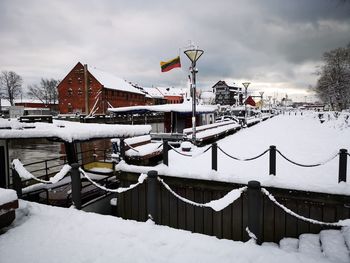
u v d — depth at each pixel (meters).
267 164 9.30
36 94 99.81
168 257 4.23
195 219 7.82
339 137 16.97
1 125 8.48
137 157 9.35
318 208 6.49
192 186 7.73
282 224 6.80
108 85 61.28
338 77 53.06
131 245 4.58
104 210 9.20
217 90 92.31
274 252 4.38
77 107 61.62
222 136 19.86
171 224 8.10
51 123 9.70
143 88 93.88
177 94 102.25
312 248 5.41
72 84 61.75
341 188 6.25
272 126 27.78
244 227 7.26
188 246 4.55
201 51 12.54
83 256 4.25
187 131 15.84
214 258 4.21
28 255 4.27
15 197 5.27
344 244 5.02
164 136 17.12
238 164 9.38
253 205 4.68
